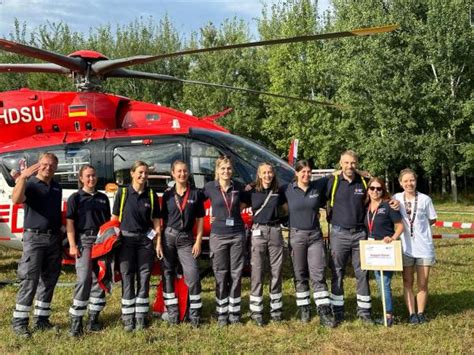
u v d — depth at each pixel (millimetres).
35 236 4613
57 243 4750
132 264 4758
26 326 4641
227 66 28969
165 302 4969
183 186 4875
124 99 7336
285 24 27266
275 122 27094
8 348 4340
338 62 25078
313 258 4855
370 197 4852
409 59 22375
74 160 6734
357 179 4906
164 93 31109
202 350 4254
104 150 6727
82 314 4648
